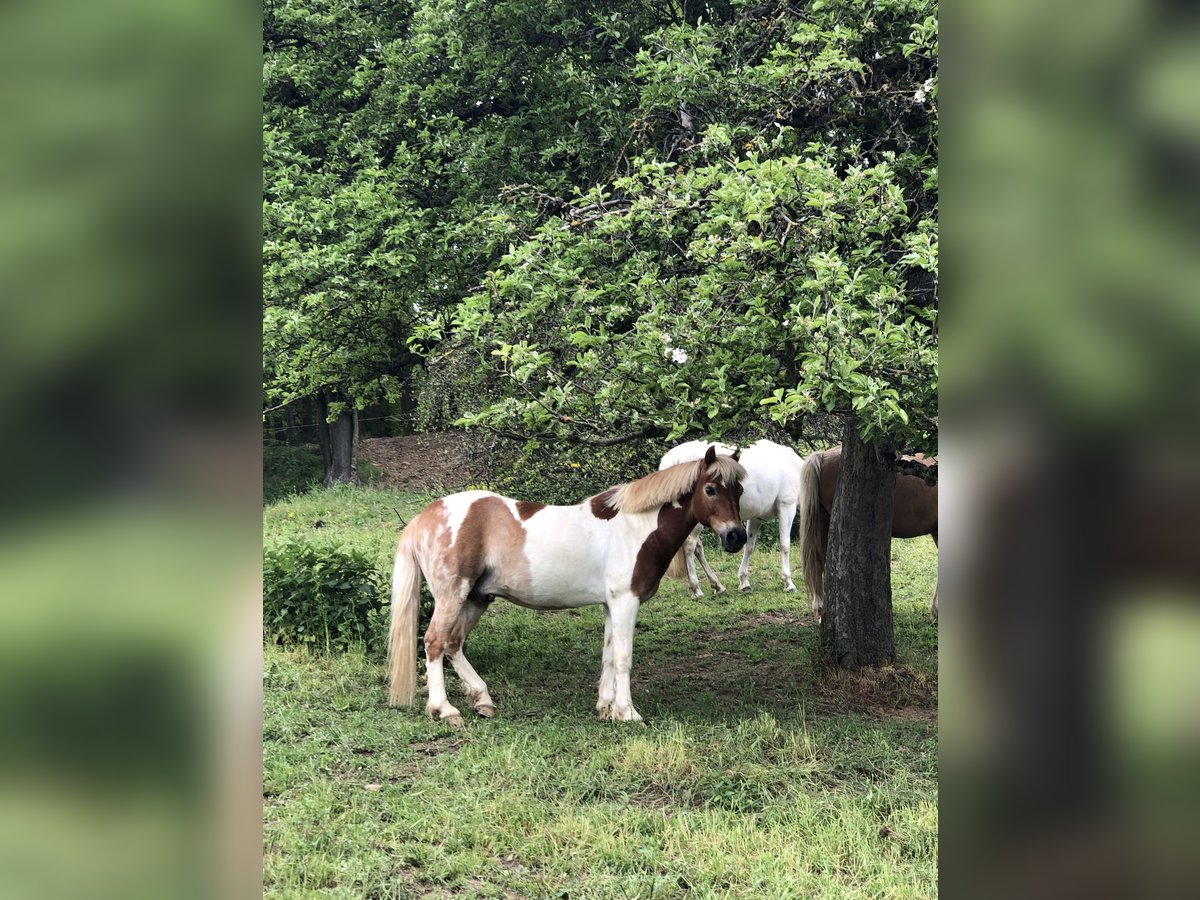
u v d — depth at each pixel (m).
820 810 4.21
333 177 8.10
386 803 4.08
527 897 3.38
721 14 7.66
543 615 8.17
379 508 13.93
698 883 3.49
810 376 3.81
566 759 4.75
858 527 6.43
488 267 6.96
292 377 7.84
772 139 5.34
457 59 8.23
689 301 4.68
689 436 5.64
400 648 5.38
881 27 5.43
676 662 6.98
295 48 10.16
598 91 7.19
